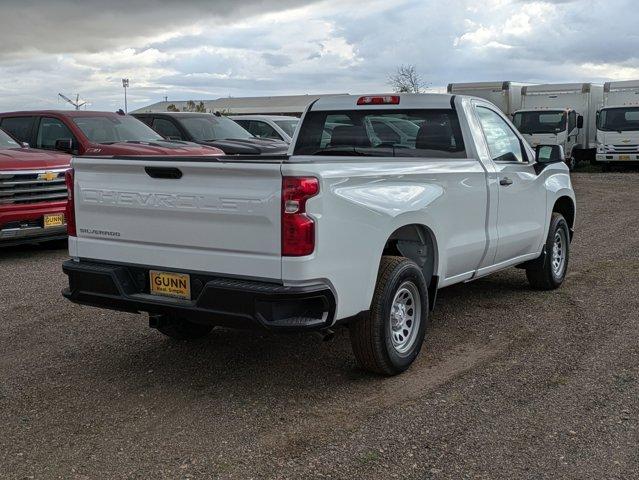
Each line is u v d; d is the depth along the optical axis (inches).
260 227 168.7
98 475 146.9
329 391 190.2
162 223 183.3
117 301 191.6
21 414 177.2
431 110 245.8
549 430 164.7
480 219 237.8
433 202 209.2
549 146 275.4
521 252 272.2
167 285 184.9
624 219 530.0
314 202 167.3
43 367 210.2
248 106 2488.9
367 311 186.2
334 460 151.8
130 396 188.2
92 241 197.9
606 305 273.9
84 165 196.2
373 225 184.2
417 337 205.5
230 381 198.4
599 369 203.6
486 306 275.0
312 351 222.8
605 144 1016.9
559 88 1067.9
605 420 169.8
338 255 174.4
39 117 448.8
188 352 223.0
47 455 155.6
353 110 257.3
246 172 168.9
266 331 170.7
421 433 164.1
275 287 167.0
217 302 173.0
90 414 177.0
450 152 243.3
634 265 349.4
